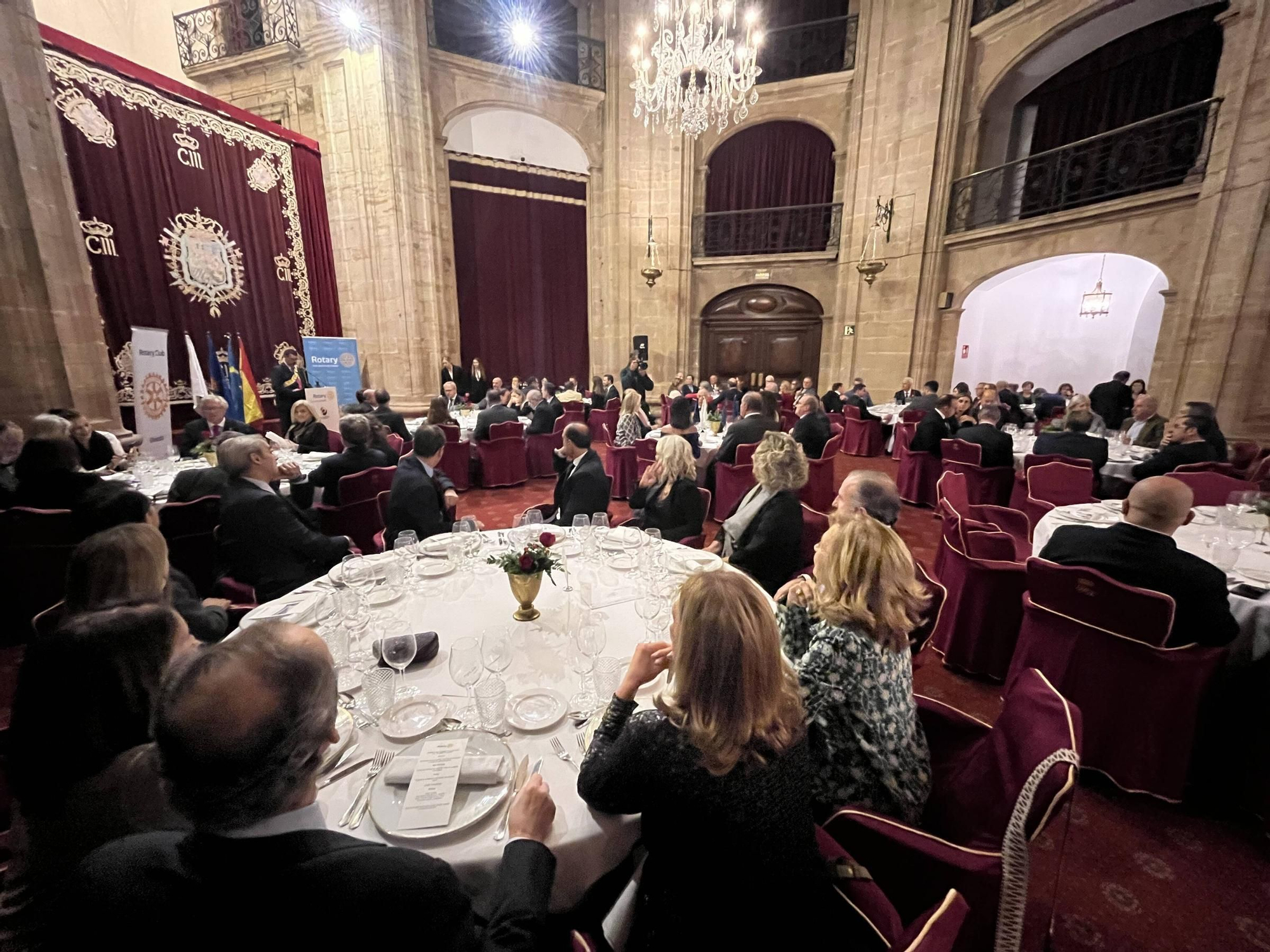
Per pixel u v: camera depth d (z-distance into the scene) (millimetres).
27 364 4109
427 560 2271
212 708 660
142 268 6289
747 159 11180
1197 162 6223
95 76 5777
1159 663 1856
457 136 9570
